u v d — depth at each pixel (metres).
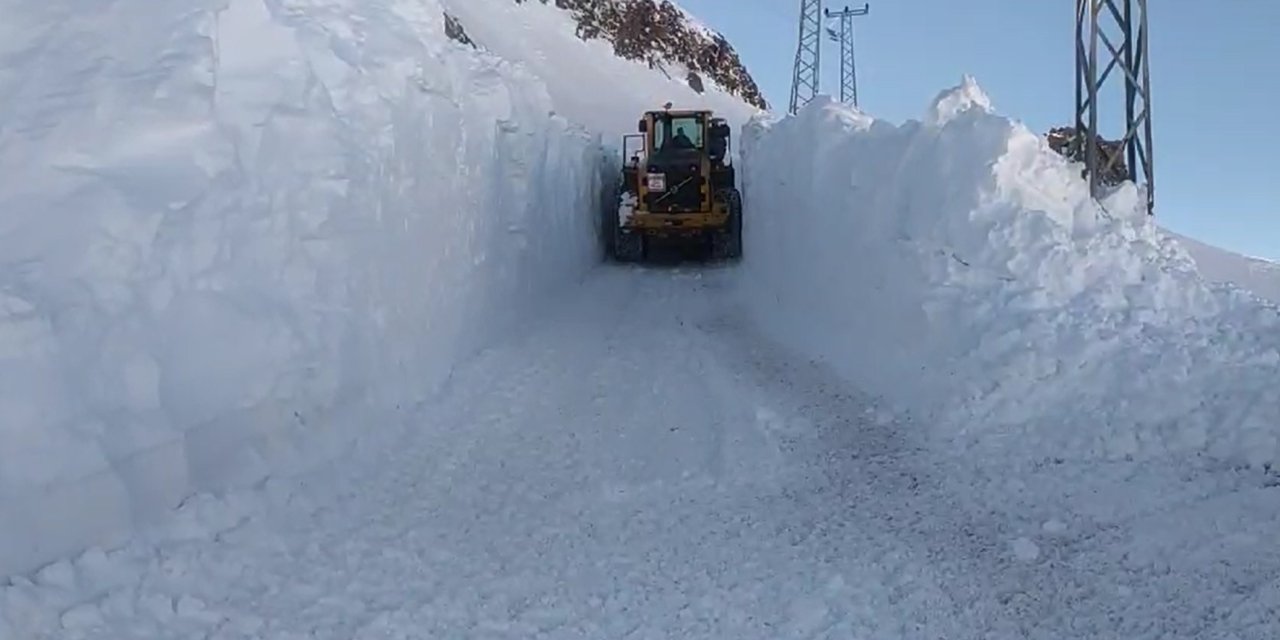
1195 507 5.24
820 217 10.66
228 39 6.74
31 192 5.17
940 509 5.66
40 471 4.34
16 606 3.99
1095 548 5.01
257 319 5.90
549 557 5.15
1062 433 6.23
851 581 4.81
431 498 5.96
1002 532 5.30
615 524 5.61
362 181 7.38
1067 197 8.41
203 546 4.83
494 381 8.55
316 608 4.47
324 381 6.41
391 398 7.36
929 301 7.80
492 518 5.69
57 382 4.54
